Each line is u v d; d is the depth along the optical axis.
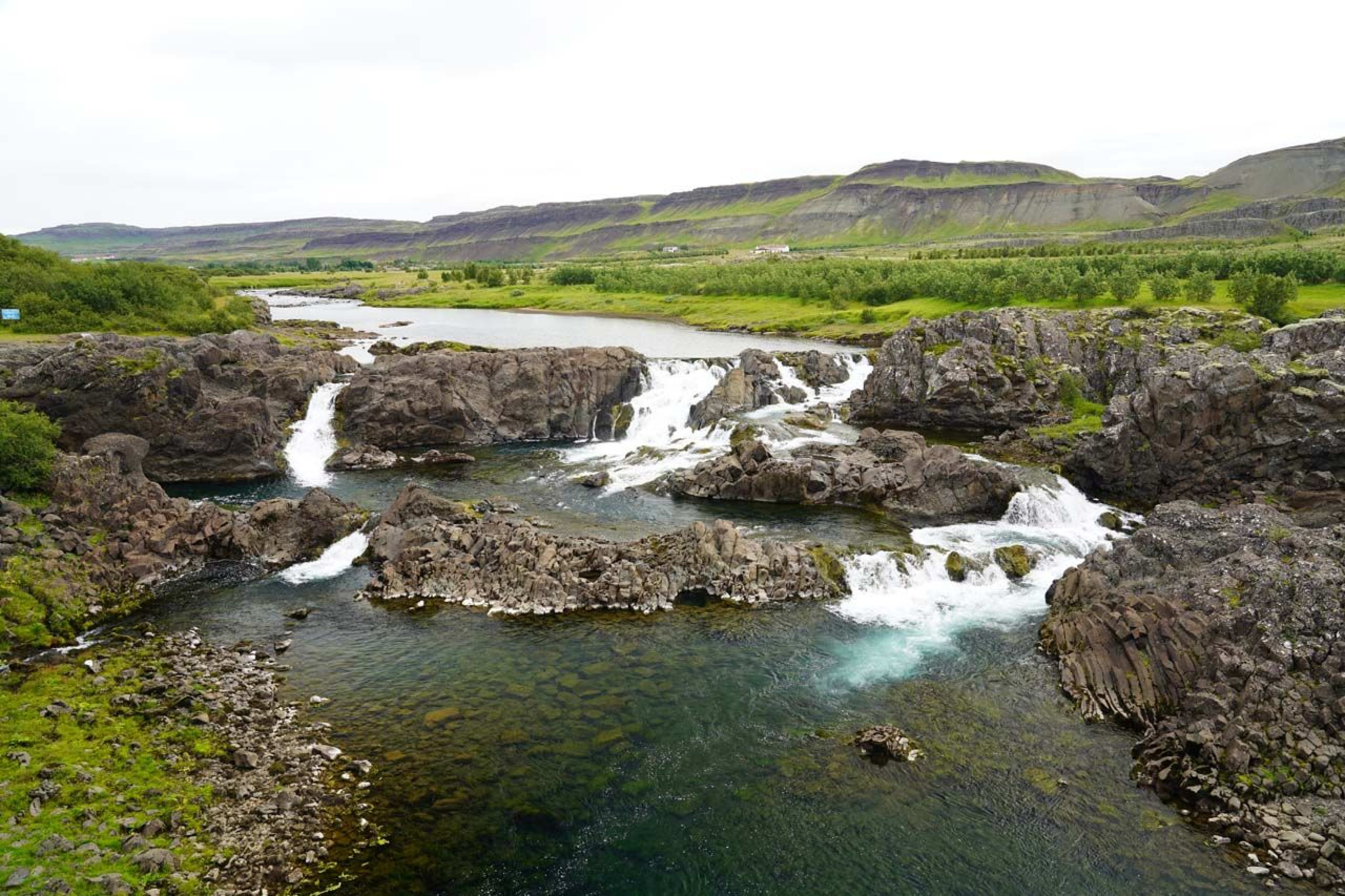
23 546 54.47
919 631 51.91
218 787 35.28
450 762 37.97
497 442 103.31
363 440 98.00
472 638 50.50
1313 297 134.88
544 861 31.83
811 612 54.34
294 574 60.97
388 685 44.91
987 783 36.91
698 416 101.94
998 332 106.12
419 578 57.97
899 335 109.00
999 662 47.78
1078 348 104.12
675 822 34.19
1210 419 71.12
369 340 164.00
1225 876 31.28
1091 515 71.75
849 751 39.06
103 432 82.19
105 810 32.72
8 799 32.59
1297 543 46.94
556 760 38.16
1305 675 39.19
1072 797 35.94
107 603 54.47
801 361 121.56
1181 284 149.25
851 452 82.19
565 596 55.06
